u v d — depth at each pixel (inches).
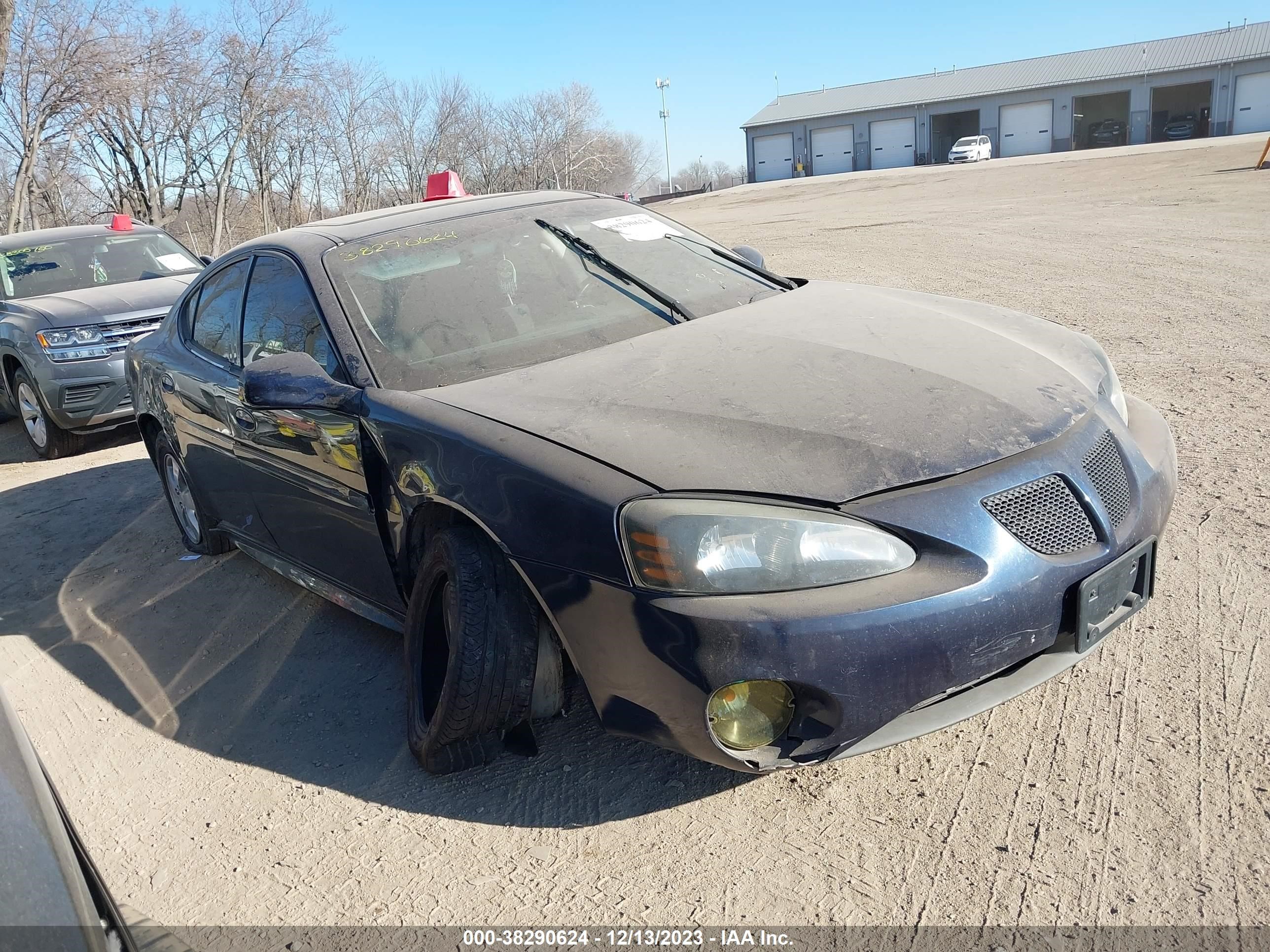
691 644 81.5
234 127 1119.0
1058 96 2118.6
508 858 94.0
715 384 100.6
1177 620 119.3
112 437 317.1
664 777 103.0
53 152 1014.4
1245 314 278.4
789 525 82.3
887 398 95.7
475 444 98.1
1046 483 89.6
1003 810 91.4
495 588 97.4
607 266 136.0
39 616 173.2
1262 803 87.5
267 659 143.4
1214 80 1967.3
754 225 870.4
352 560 127.3
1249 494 152.8
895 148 2311.8
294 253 137.7
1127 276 364.5
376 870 95.0
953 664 82.7
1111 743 98.5
